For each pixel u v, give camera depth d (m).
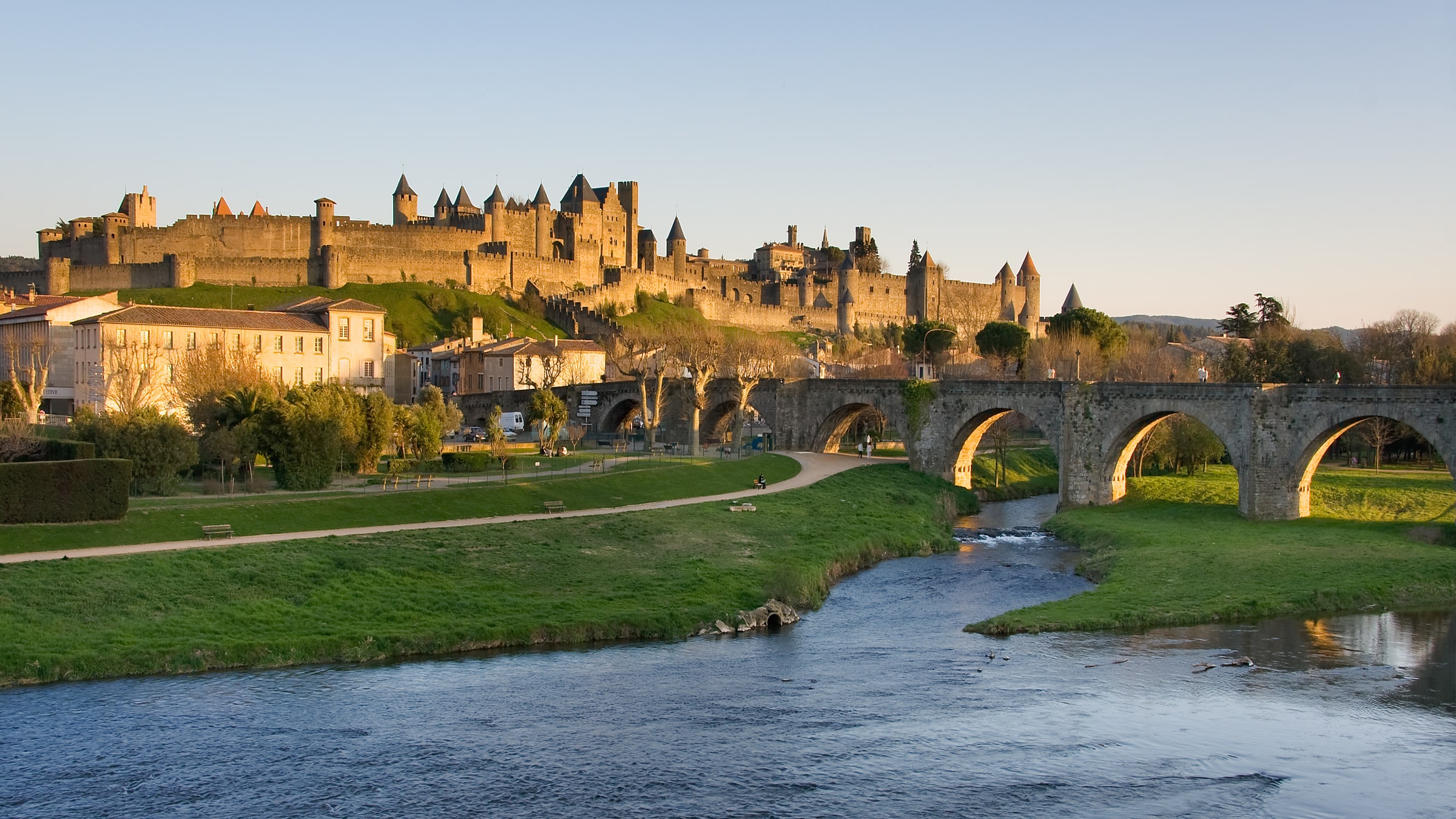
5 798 45.50
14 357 163.00
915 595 84.38
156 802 45.56
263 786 47.19
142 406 119.25
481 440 170.25
